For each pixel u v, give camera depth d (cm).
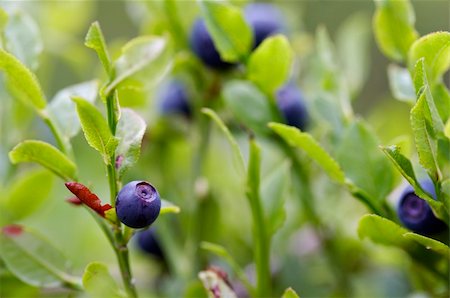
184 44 36
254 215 31
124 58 30
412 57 29
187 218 37
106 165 28
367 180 31
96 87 32
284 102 35
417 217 29
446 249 28
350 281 37
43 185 34
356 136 31
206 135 36
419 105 27
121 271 29
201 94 36
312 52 40
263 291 31
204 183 36
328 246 36
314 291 37
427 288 32
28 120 37
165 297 37
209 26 32
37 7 40
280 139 34
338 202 37
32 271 31
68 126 31
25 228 31
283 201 31
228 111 36
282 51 32
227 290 30
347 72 38
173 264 35
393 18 31
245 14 36
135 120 28
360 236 30
